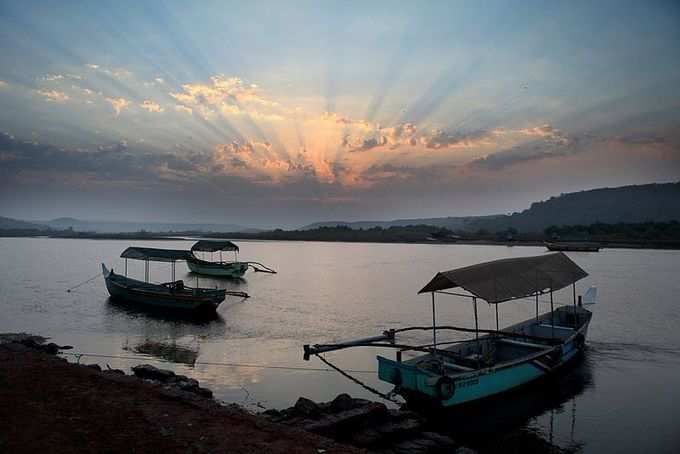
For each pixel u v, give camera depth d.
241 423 11.92
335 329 32.62
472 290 19.30
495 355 21.97
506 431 16.45
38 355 17.91
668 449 14.89
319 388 20.28
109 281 43.06
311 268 81.75
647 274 66.19
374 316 37.56
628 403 18.78
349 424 13.86
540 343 23.14
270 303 43.25
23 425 11.10
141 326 32.72
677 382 21.16
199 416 12.28
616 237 144.50
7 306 40.22
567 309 28.08
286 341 28.97
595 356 25.42
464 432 16.44
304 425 13.49
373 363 24.28
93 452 9.86
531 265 23.83
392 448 13.38
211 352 26.09
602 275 65.06
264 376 21.86
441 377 16.47
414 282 60.53
